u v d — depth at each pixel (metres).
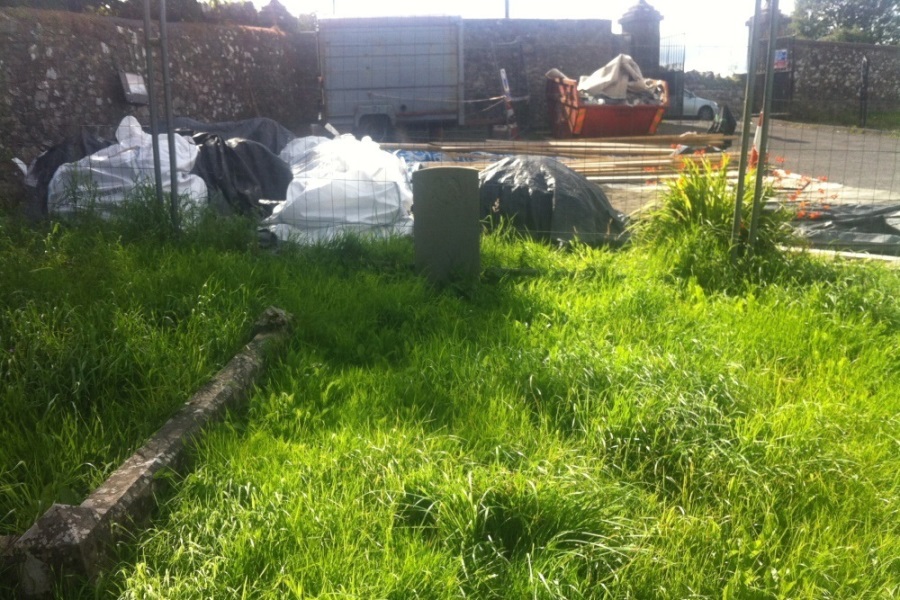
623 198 9.95
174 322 4.65
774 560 2.70
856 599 2.55
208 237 6.49
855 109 25.91
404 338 4.73
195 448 3.28
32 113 8.94
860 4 44.28
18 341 4.08
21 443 3.29
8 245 5.79
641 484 3.21
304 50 18.89
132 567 2.59
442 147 11.71
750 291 5.47
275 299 5.12
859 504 3.04
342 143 8.68
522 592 2.49
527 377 3.97
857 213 8.35
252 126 10.49
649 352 4.32
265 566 2.55
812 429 3.49
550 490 2.87
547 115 22.62
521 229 7.57
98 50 10.27
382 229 7.41
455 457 3.22
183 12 14.30
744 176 5.92
